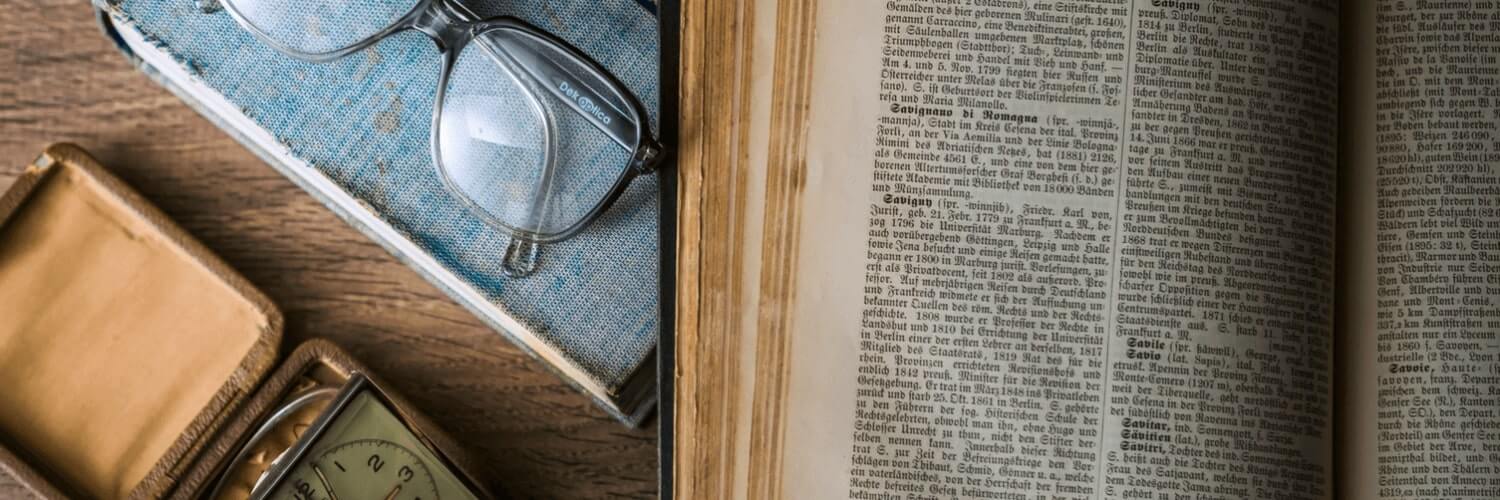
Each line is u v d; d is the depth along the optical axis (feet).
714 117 1.40
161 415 1.57
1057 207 1.42
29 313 1.57
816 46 1.41
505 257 1.55
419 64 1.56
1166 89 1.42
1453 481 1.43
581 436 1.60
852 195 1.41
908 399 1.42
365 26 1.55
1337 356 1.45
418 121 1.56
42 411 1.56
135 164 1.62
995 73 1.42
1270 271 1.41
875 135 1.41
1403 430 1.44
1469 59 1.44
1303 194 1.42
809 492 1.42
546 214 1.54
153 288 1.58
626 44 1.57
